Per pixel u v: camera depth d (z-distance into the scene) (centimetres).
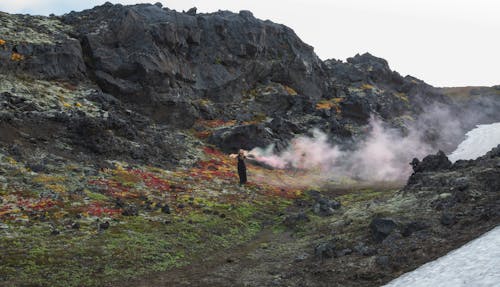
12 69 4200
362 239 2159
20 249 1855
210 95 6059
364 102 6738
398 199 2702
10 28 4734
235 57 6581
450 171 2933
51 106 3866
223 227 2608
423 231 2002
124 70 4878
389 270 1720
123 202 2702
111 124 3928
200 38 6306
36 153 3112
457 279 1398
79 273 1739
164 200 2934
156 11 5931
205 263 2028
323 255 2027
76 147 3472
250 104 6366
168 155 4103
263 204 3325
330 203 3072
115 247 2042
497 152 2975
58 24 5422
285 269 1930
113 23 5191
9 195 2409
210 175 3872
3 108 3475
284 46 7650
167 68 5191
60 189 2655
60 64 4584
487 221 1941
